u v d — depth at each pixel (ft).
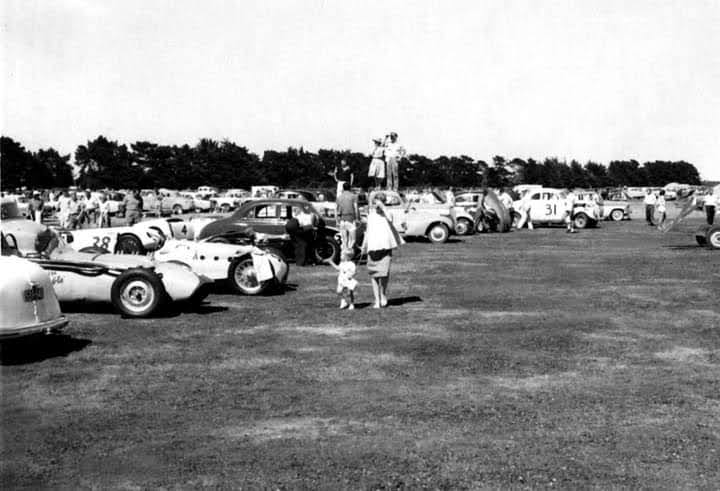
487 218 111.55
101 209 103.30
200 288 38.27
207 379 24.88
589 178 460.14
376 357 28.14
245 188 375.86
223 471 16.63
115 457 17.48
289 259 64.34
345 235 62.80
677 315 37.42
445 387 23.94
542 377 25.25
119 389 23.57
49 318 27.30
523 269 59.57
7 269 26.40
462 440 18.75
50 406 21.66
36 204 97.76
